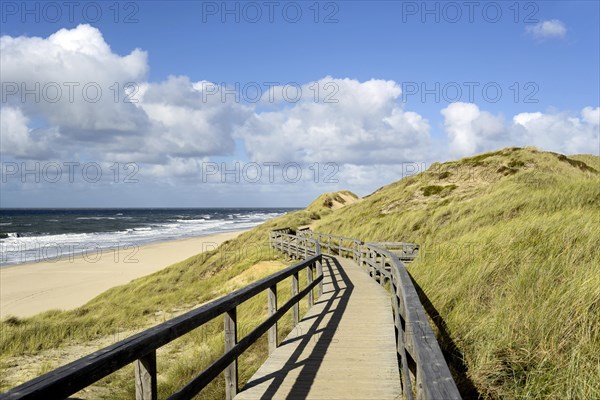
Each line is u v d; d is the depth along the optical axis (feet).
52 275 100.01
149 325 44.09
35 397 5.45
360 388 14.30
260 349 23.93
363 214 87.71
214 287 62.34
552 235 23.31
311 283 27.55
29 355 34.35
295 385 14.60
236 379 13.79
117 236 211.41
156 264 115.44
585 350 13.11
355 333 21.47
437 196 79.66
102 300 69.77
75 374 6.21
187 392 10.04
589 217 25.34
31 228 268.00
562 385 11.89
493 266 21.20
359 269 48.29
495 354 14.37
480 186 77.56
